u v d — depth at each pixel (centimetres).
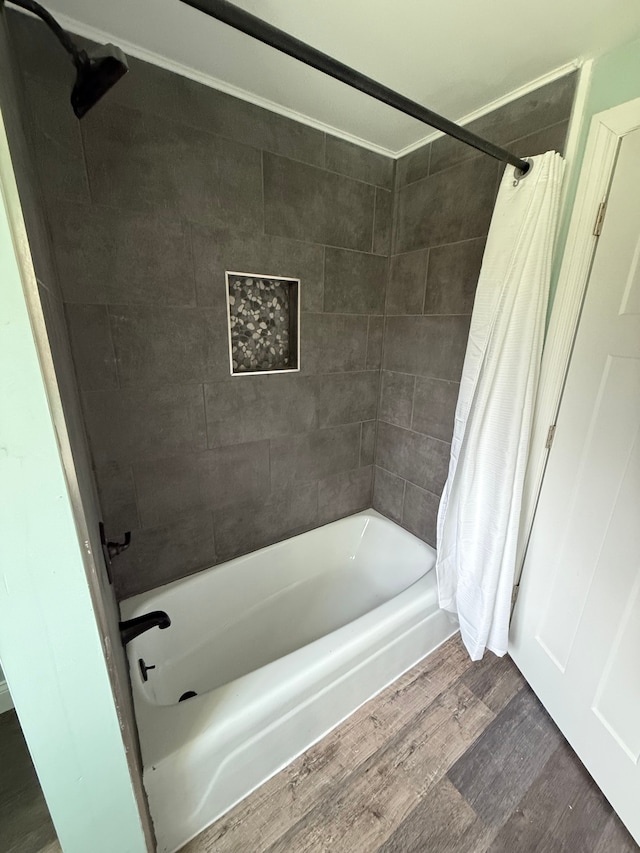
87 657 56
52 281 85
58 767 60
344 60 111
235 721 102
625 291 101
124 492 138
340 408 188
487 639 144
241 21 59
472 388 129
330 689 122
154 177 117
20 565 48
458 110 136
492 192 136
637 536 97
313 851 100
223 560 172
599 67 105
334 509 206
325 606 184
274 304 158
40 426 44
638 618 96
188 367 139
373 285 180
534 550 138
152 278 124
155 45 104
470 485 135
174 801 95
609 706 106
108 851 73
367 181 163
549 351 125
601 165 105
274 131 134
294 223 148
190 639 158
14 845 101
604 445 108
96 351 120
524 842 101
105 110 105
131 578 148
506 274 116
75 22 95
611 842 101
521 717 134
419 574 184
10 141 45
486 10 92
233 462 162
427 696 141
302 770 117
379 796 111
